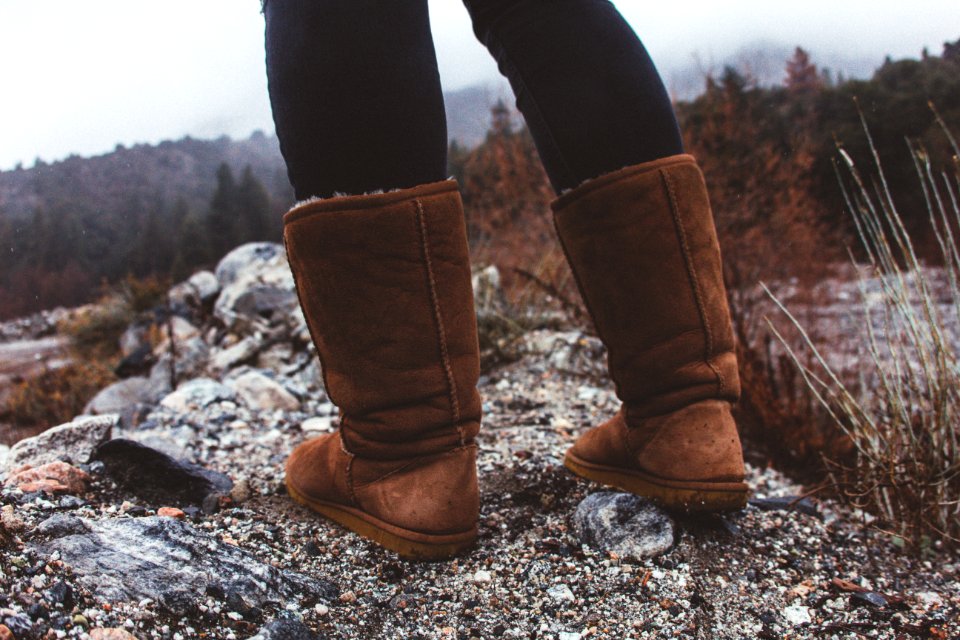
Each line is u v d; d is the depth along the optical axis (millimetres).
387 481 1135
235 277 5426
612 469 1345
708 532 1257
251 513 1269
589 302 1247
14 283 17156
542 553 1177
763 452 2057
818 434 1978
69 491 1257
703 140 5188
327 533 1197
